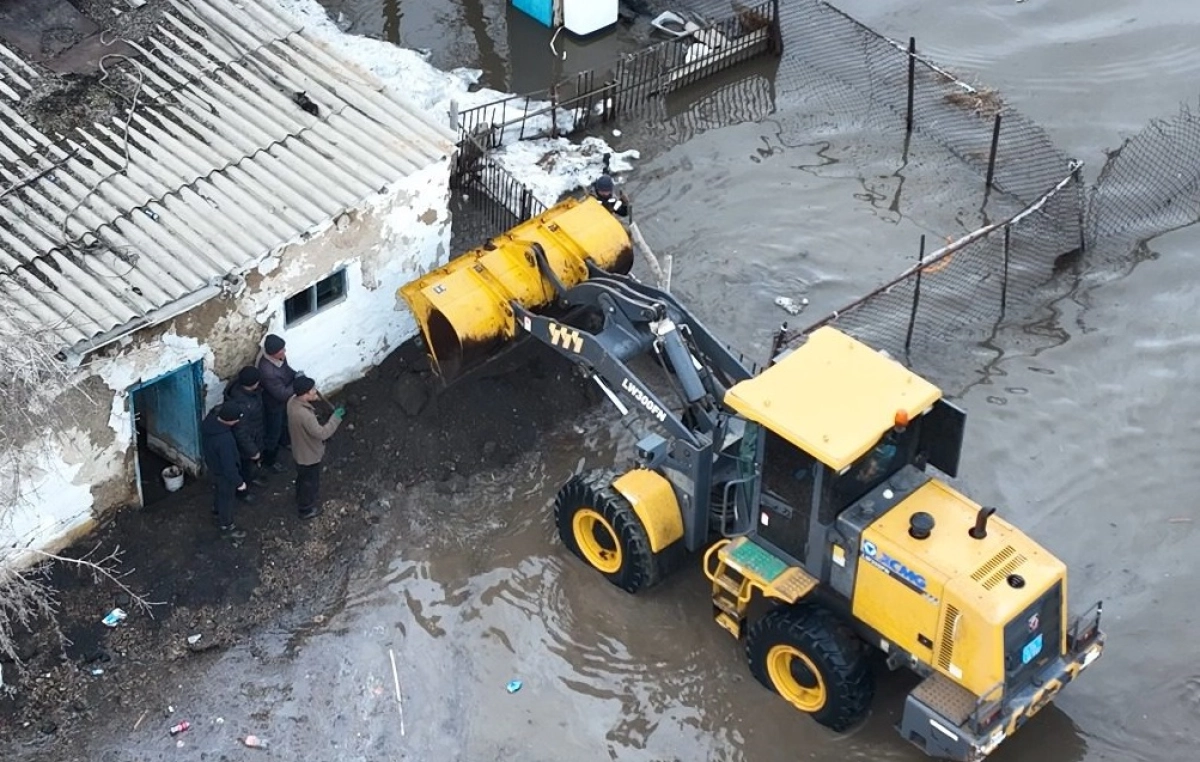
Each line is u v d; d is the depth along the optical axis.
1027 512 14.67
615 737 12.48
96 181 14.02
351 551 14.01
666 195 18.83
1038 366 16.34
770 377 12.10
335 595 13.61
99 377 12.95
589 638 13.33
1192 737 12.49
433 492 14.63
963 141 19.81
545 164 18.91
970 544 11.49
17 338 11.98
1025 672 11.48
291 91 15.46
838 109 20.50
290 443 14.61
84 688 12.56
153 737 12.26
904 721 11.60
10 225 13.51
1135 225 18.34
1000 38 22.05
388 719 12.55
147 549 13.66
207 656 12.95
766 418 11.70
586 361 13.85
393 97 15.71
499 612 13.55
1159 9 22.58
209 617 13.23
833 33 21.78
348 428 14.96
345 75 15.81
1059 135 20.06
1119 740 12.48
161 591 13.33
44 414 12.52
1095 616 12.32
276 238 13.80
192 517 14.02
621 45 21.94
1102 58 21.56
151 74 15.23
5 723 12.24
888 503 11.90
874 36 21.28
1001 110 20.19
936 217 18.55
